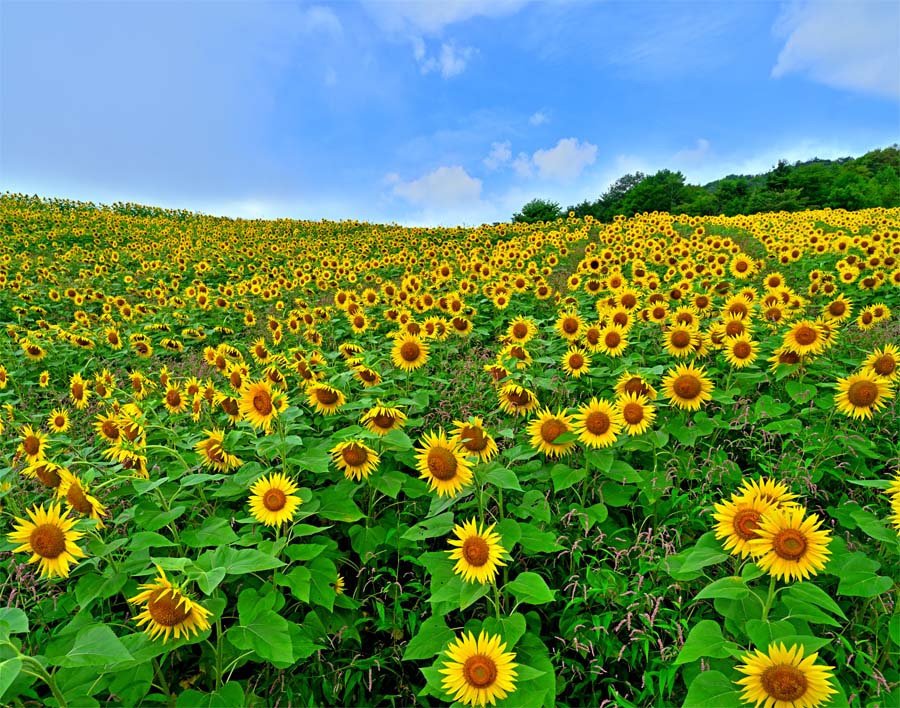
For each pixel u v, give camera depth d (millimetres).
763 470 4297
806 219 25453
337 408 4773
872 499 3854
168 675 3004
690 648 2434
